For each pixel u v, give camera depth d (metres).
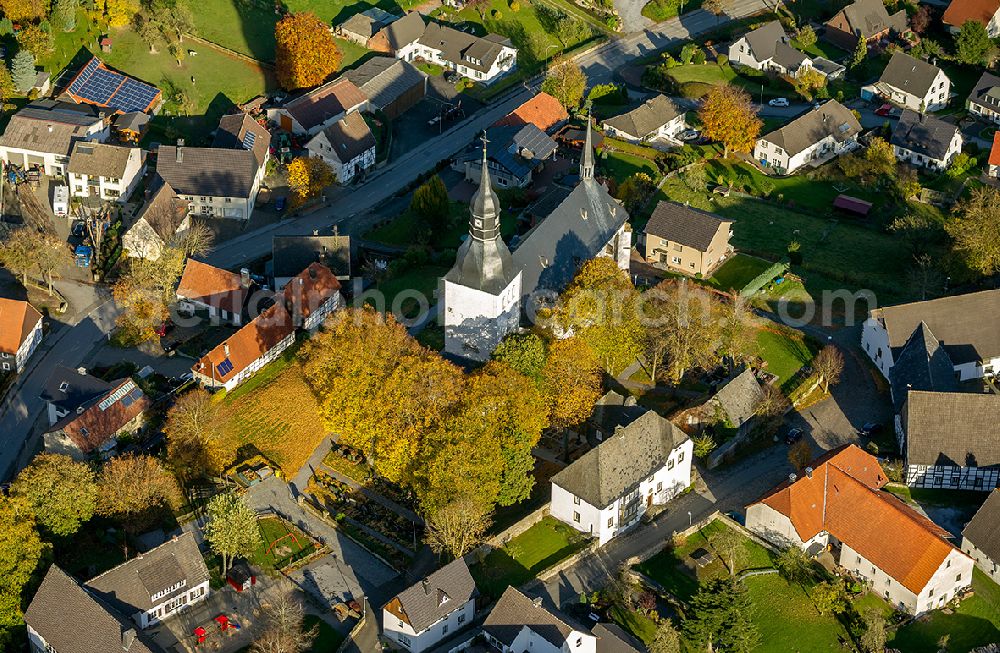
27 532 157.00
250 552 166.50
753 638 154.12
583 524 171.88
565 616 157.50
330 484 179.75
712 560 169.75
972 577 168.88
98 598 153.25
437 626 155.50
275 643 150.00
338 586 164.25
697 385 198.50
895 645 159.50
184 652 154.50
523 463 171.25
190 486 178.50
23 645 155.62
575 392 179.38
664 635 150.75
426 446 168.12
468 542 164.62
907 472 183.62
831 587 163.12
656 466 175.12
